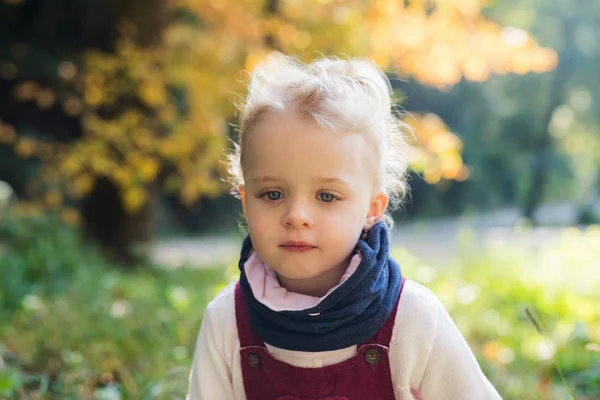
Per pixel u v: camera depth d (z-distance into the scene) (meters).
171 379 3.15
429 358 1.72
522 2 18.70
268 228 1.63
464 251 8.24
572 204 31.23
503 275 6.66
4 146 14.52
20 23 11.64
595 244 8.31
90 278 6.08
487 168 26.16
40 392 2.92
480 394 1.75
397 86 16.91
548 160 26.08
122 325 4.16
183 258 10.73
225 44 7.29
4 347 3.58
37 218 7.81
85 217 9.24
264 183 1.63
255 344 1.79
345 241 1.62
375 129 1.69
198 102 7.30
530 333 4.69
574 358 3.86
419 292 1.75
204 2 7.26
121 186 7.76
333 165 1.59
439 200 24.72
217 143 7.49
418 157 5.95
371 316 1.67
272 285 1.73
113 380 3.26
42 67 10.81
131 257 8.86
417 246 12.52
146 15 7.90
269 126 1.62
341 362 1.70
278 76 1.73
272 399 1.77
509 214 25.56
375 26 6.46
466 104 24.72
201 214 20.70
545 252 8.31
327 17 6.59
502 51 6.43
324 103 1.61
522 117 26.41
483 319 5.11
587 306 5.48
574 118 27.28
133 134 7.12
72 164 7.19
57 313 4.36
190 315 4.46
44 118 13.72
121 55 7.10
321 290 1.73
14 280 5.45
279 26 6.77
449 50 6.48
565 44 24.19
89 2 11.23
